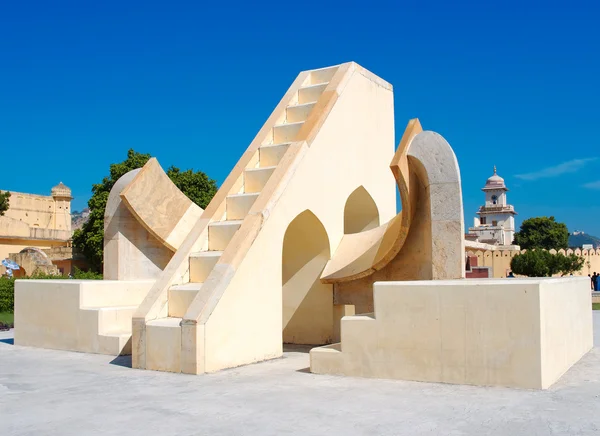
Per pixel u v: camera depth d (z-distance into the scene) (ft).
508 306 25.85
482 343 26.27
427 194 35.58
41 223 172.96
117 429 20.42
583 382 27.07
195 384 27.55
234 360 32.22
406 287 27.94
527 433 19.20
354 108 45.03
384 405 23.00
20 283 43.98
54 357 37.11
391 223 40.70
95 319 38.60
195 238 37.01
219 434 19.61
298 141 39.60
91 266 116.47
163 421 21.26
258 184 39.96
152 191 47.65
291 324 44.21
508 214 262.67
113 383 28.19
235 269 32.55
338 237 42.80
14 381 29.27
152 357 31.58
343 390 25.81
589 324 38.65
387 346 28.27
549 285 27.12
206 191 110.83
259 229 34.42
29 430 20.47
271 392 25.63
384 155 49.29
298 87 46.55
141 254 48.39
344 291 41.88
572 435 18.89
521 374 25.59
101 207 108.17
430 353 27.27
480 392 24.86
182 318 31.04
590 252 128.98
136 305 42.75
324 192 40.93
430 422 20.54
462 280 30.42
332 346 31.24
